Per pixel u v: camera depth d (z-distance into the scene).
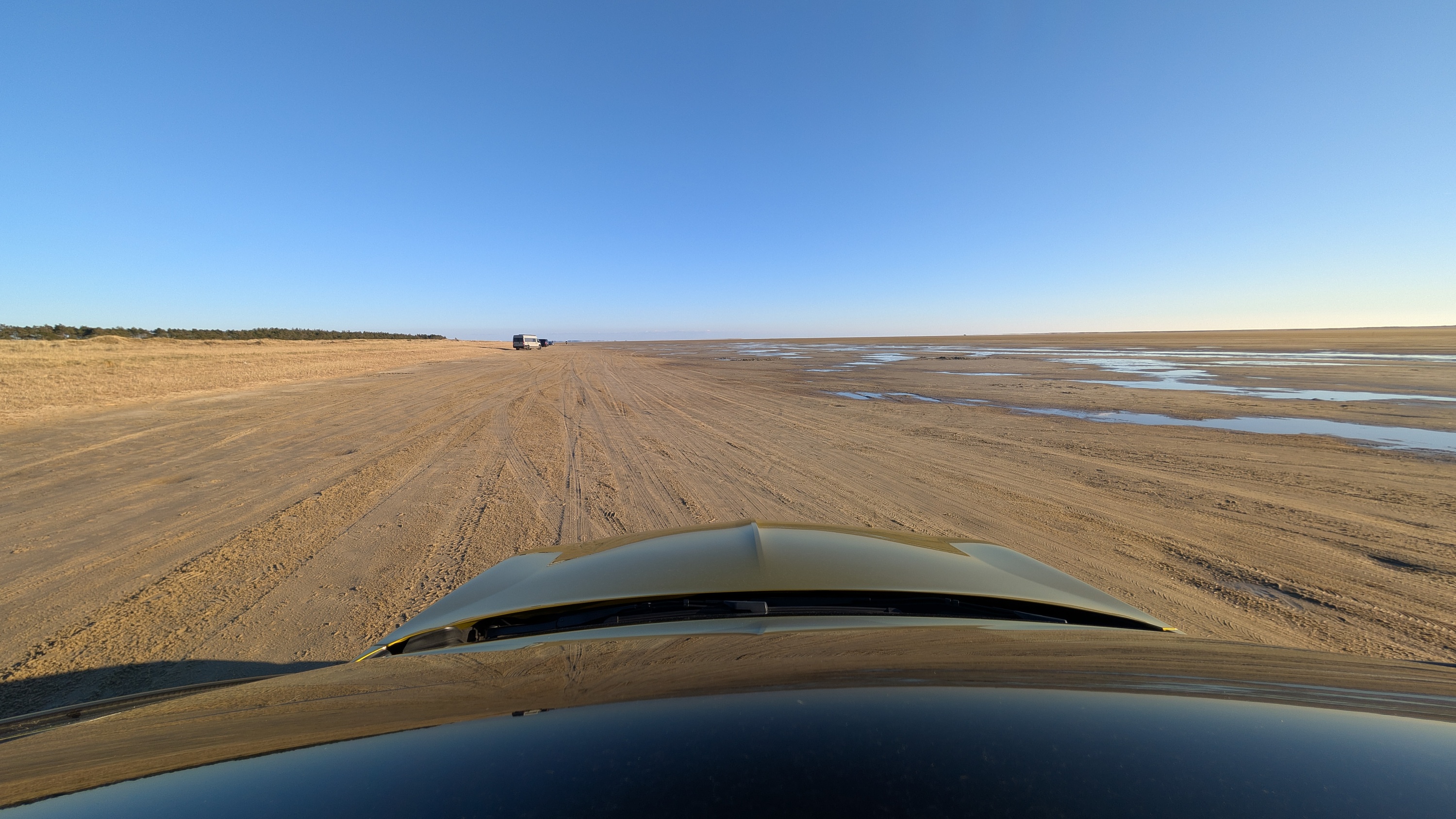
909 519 6.27
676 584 2.02
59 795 0.71
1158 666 1.16
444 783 0.64
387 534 5.89
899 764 0.64
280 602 4.33
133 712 1.20
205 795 0.67
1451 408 14.33
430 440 11.24
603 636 1.59
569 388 21.69
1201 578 4.69
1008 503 6.93
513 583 2.31
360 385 21.91
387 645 1.91
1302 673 1.14
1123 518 6.32
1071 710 0.84
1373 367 28.16
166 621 4.02
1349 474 8.08
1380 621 3.90
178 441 10.98
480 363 38.94
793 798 0.56
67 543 5.65
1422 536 5.61
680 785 0.60
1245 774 0.61
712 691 0.97
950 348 67.25
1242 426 12.10
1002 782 0.58
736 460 9.52
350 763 0.73
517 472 8.72
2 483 7.95
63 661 3.48
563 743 0.75
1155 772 0.62
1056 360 38.22
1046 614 2.04
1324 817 0.50
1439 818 0.51
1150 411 14.45
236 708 1.13
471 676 1.21
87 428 12.10
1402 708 0.92
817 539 2.57
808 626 1.64
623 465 9.15
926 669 1.11
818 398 18.41
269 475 8.48
